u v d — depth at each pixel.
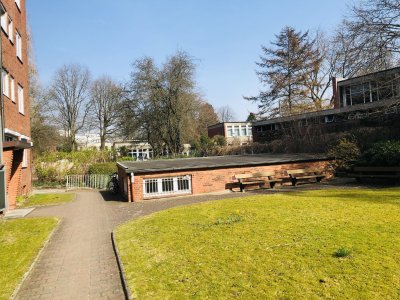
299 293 5.27
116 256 8.37
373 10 20.23
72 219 13.64
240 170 20.58
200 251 7.62
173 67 41.62
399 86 22.23
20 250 9.08
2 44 16.36
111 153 41.38
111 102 59.81
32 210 16.22
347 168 21.59
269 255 6.95
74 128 60.31
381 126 26.14
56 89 58.78
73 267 7.86
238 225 9.49
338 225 8.80
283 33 51.81
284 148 33.97
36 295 6.42
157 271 6.79
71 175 33.69
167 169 18.67
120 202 18.31
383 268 5.94
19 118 20.23
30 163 24.39
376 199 12.49
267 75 53.03
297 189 18.23
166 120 42.22
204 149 47.94
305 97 49.75
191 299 5.44
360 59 20.66
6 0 17.45
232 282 5.88
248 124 59.44
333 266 6.16
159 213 12.95
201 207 13.27
